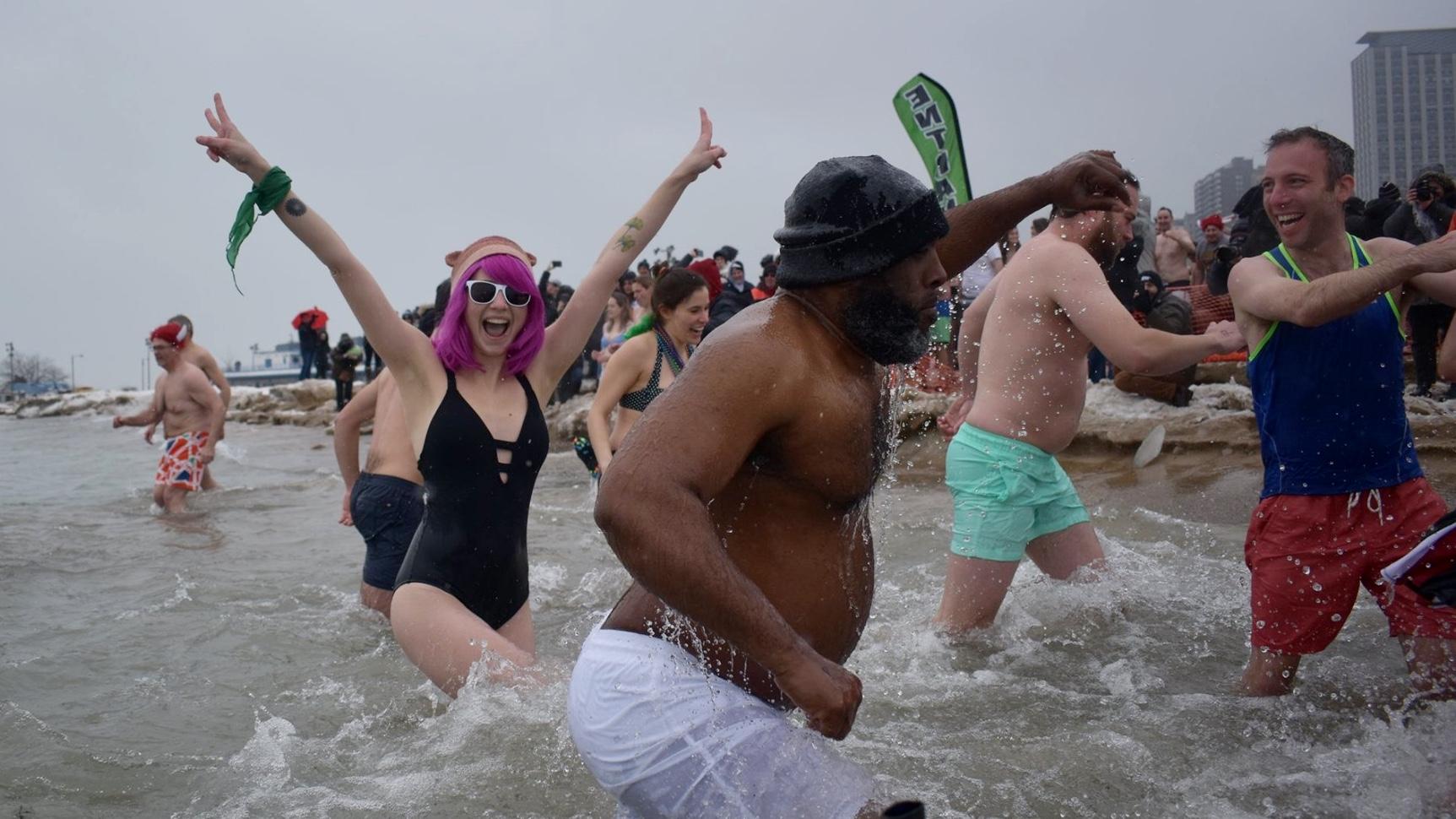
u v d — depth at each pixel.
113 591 6.86
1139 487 8.30
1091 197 3.14
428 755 3.81
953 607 4.82
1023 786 3.32
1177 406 10.29
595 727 2.38
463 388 4.58
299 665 5.08
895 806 2.10
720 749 2.28
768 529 2.35
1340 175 3.83
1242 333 4.02
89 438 25.11
